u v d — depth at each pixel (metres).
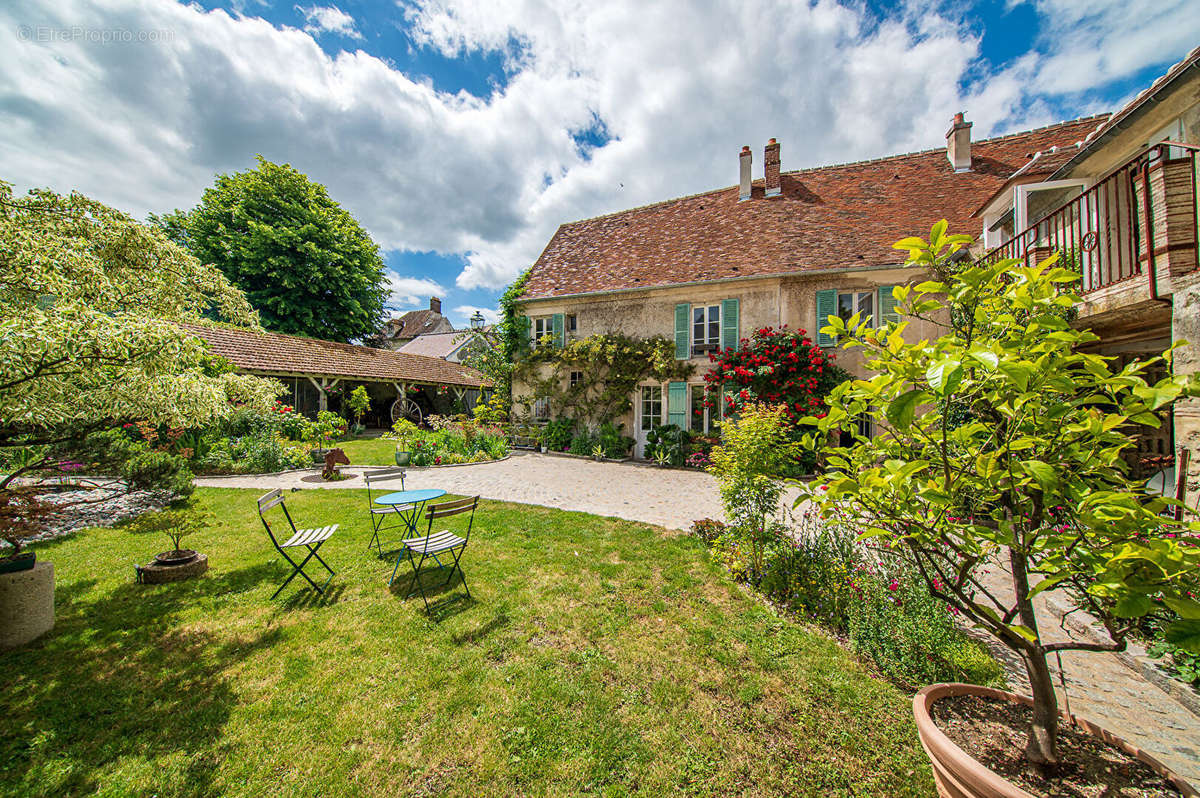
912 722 2.55
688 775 2.23
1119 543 1.32
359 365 19.27
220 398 4.14
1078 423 1.49
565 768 2.27
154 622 3.59
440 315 40.97
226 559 4.91
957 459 1.69
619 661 3.13
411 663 3.10
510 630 3.53
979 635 3.52
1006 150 12.30
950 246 1.77
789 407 10.26
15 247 3.16
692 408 12.78
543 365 14.87
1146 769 1.69
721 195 15.55
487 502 7.53
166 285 5.26
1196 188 3.46
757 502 4.57
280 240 21.25
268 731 2.49
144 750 2.35
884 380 1.57
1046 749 1.70
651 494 8.34
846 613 3.49
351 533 5.81
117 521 6.22
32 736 2.41
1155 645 3.03
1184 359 3.40
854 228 12.02
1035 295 1.64
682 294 12.99
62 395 3.20
